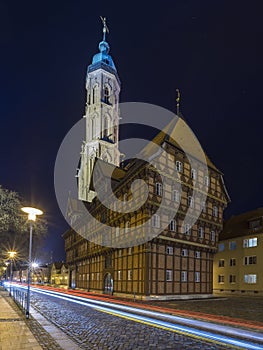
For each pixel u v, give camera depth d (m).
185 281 40.25
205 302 35.22
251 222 50.59
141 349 12.38
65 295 42.44
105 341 13.63
